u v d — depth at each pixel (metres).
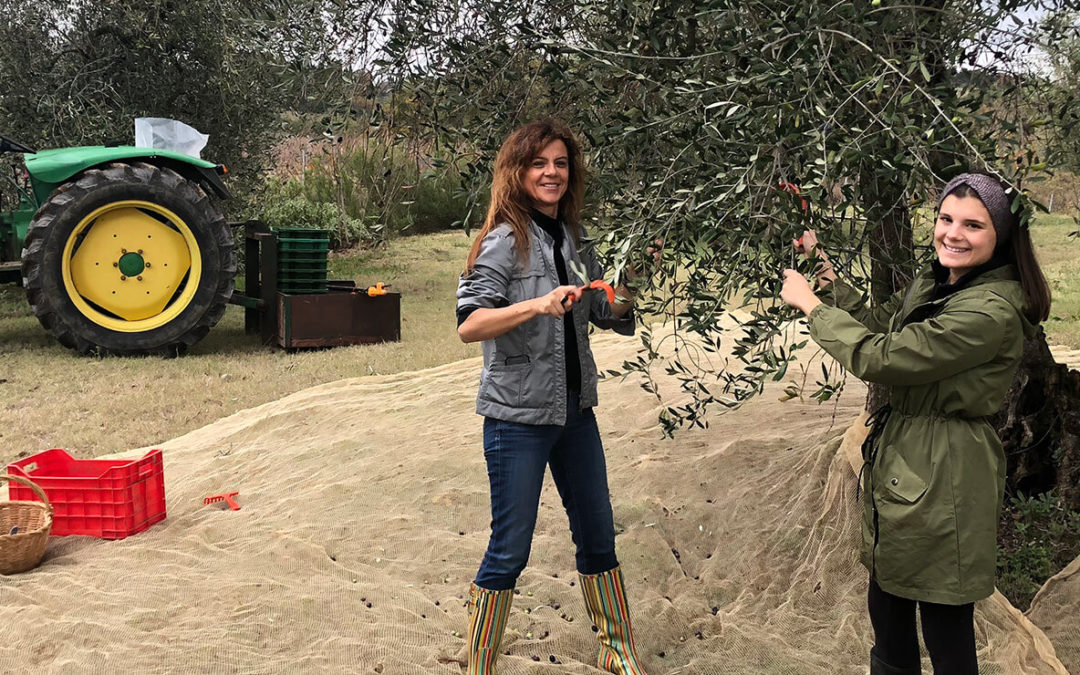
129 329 8.03
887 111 2.10
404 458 4.85
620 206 2.38
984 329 2.08
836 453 4.00
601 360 6.74
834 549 3.48
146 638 3.09
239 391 6.82
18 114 10.34
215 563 3.69
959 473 2.16
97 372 7.42
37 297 7.76
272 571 3.62
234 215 12.34
